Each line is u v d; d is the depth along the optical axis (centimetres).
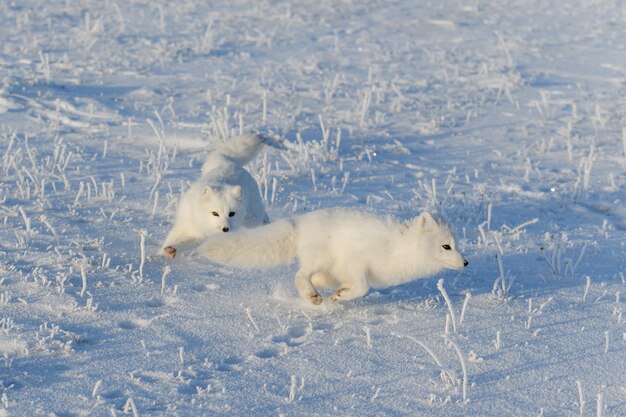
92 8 3488
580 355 855
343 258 948
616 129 2066
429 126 2023
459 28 3406
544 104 2194
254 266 988
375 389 762
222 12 3544
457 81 2533
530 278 1109
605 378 804
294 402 731
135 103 2069
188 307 933
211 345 843
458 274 1112
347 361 819
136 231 1195
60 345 810
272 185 1484
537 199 1553
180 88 2266
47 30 2980
